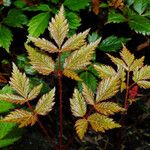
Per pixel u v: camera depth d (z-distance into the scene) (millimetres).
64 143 798
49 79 911
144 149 790
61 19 558
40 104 556
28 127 814
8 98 549
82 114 553
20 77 555
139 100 882
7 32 780
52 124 837
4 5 859
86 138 805
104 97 559
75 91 559
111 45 822
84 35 565
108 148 792
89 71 777
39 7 773
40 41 562
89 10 876
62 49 562
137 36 975
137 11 806
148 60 983
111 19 764
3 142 571
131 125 836
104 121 541
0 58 928
